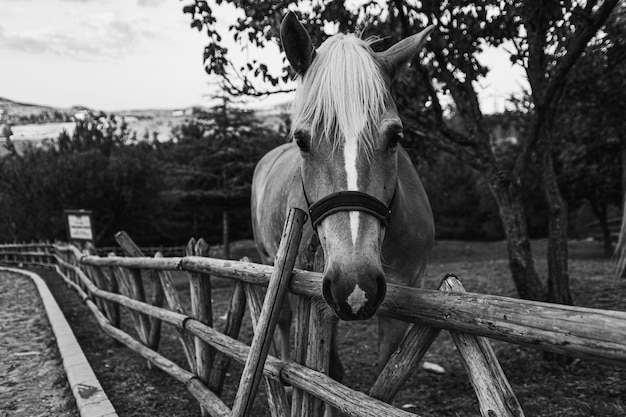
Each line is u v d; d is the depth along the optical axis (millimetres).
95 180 16469
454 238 25344
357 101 1423
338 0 3004
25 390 3236
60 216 16469
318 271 1695
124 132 23500
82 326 5273
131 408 2842
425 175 20547
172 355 3973
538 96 3225
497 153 13578
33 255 14172
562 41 3340
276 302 1655
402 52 1738
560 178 12445
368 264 1271
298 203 2121
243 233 20719
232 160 13141
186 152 14297
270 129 13586
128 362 3844
